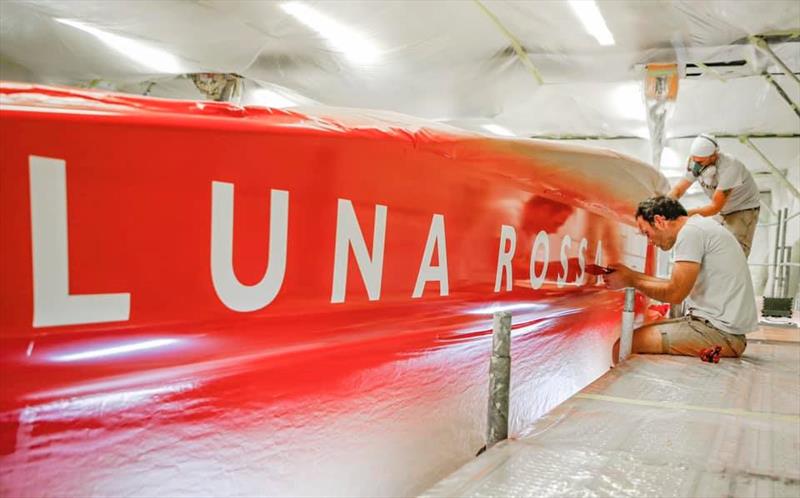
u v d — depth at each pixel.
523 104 6.98
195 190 0.90
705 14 4.14
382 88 6.27
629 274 2.33
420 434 1.41
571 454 1.00
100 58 5.75
